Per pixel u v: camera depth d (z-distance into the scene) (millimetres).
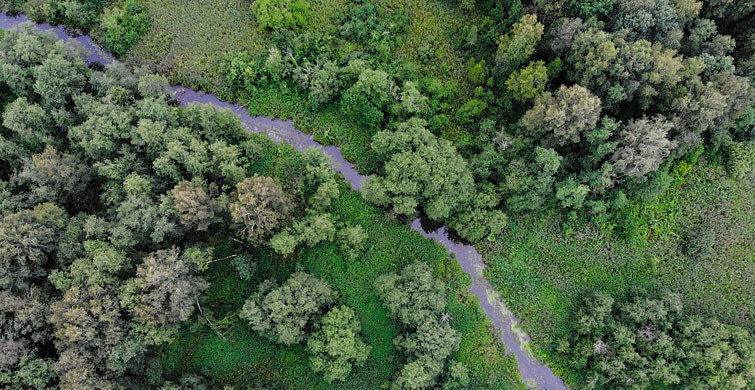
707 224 51094
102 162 47312
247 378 48125
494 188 49844
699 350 44719
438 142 49719
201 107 49469
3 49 50812
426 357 45500
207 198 43906
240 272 48656
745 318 48906
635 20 45719
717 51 47000
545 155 46156
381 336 49406
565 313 49844
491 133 51500
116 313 40875
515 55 48875
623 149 45250
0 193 44812
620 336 46031
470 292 50781
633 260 50719
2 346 39625
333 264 50812
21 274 42156
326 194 49000
